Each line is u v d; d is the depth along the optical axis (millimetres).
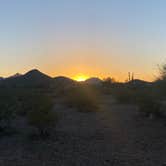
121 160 14336
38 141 18234
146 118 27656
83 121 25891
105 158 14695
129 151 15984
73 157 14953
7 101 24312
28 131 20797
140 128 22594
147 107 28609
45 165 13711
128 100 44438
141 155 15188
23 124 23531
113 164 13742
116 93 47562
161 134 20250
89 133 20500
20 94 37156
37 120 19562
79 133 20469
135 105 41469
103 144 17516
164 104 29859
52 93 58344
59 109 35469
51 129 20297
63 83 85812
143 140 18516
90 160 14414
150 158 14648
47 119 19688
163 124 24234
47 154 15516
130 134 20328
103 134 20219
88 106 34219
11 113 22156
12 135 19891
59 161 14336
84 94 38938
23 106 28109
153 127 23000
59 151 16062
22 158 14844
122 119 27281
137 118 27766
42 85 84125
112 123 25031
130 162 14016
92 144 17516
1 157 15023
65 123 24500
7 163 13977
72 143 17719
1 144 17719
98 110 34812
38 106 20703
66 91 56125
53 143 17719
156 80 29094
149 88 33094
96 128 22438
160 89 28906
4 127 21234
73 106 37250
